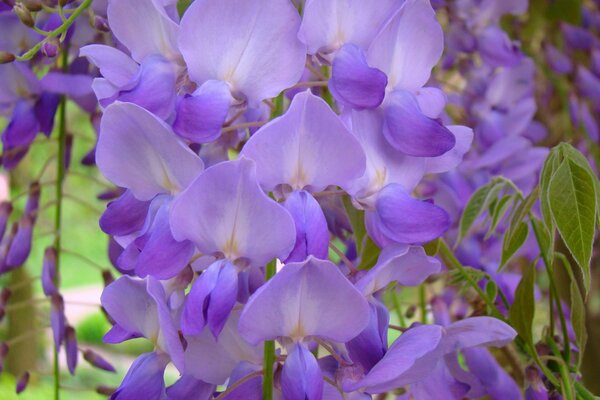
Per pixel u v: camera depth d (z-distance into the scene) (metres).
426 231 0.20
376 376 0.19
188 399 0.21
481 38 0.33
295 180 0.20
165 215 0.20
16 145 0.28
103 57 0.21
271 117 0.21
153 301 0.20
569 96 0.39
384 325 0.21
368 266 0.23
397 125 0.20
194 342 0.21
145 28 0.20
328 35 0.20
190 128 0.19
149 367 0.21
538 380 0.25
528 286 0.25
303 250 0.19
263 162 0.19
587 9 0.39
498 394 0.28
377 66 0.20
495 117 0.33
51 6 0.25
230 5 0.19
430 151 0.20
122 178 0.20
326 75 0.22
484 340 0.21
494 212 0.26
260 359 0.21
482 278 0.28
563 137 0.40
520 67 0.33
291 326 0.20
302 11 0.21
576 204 0.22
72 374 0.29
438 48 0.21
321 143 0.19
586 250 0.22
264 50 0.20
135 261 0.21
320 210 0.20
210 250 0.20
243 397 0.21
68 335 0.29
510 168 0.32
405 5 0.20
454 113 0.34
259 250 0.19
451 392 0.22
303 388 0.19
